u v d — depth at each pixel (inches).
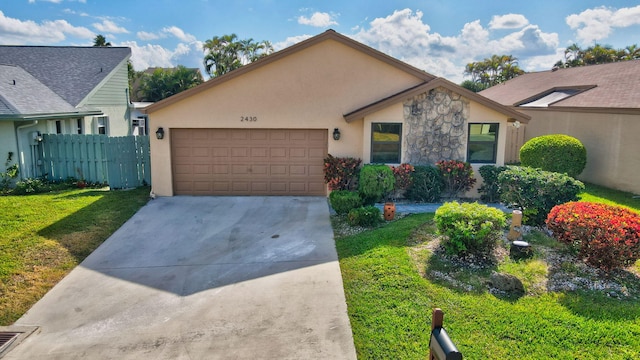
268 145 539.2
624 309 239.9
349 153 534.6
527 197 377.7
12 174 556.4
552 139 580.1
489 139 519.2
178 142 537.0
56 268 323.9
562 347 208.1
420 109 507.5
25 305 272.1
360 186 476.1
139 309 267.1
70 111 653.9
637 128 548.4
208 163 542.0
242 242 381.4
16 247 350.9
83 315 260.8
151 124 527.8
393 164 519.2
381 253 329.1
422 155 517.7
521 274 286.2
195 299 278.5
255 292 285.9
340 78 522.6
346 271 309.0
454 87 498.9
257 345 226.7
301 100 526.0
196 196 543.2
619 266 277.0
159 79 1462.8
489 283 273.6
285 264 330.3
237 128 531.8
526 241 341.4
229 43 1804.9
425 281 280.8
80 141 595.2
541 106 764.0
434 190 500.4
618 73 751.1
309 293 281.7
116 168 579.5
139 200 513.0
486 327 226.4
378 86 526.3
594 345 208.7
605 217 282.4
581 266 291.9
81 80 767.7
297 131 537.0
